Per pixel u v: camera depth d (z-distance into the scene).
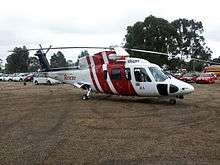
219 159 7.39
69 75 21.72
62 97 22.59
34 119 13.10
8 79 67.06
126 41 70.56
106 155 7.76
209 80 45.94
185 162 7.18
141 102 18.88
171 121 12.48
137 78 18.41
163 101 19.33
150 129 10.92
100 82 20.08
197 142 9.02
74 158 7.53
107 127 11.29
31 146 8.62
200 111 15.18
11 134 10.17
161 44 68.19
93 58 20.61
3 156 7.69
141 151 8.10
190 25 102.75
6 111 15.62
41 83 45.69
